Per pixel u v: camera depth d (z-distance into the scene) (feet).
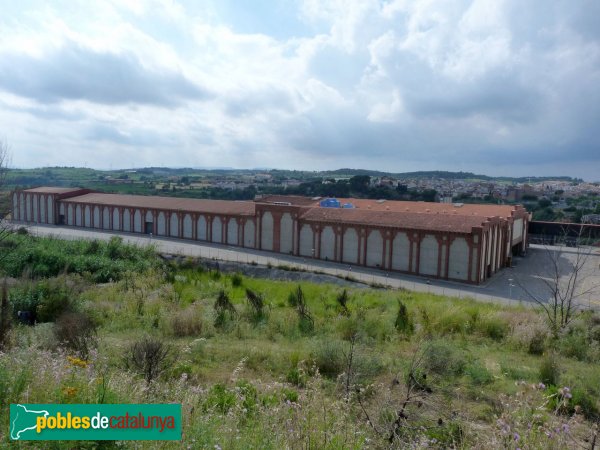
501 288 123.34
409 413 26.25
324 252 159.43
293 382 39.88
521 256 171.94
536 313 71.46
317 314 71.97
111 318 65.51
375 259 146.82
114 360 40.50
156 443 19.31
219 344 52.90
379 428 24.54
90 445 18.54
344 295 84.48
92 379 25.18
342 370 40.34
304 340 55.77
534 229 200.85
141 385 27.48
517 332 55.36
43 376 24.35
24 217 265.13
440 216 139.54
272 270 140.67
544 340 52.90
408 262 139.64
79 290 88.53
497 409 30.68
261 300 77.56
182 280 108.17
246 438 21.16
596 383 36.91
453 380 38.04
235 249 181.06
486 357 48.37
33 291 75.61
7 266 114.11
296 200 206.59
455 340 56.13
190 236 203.21
